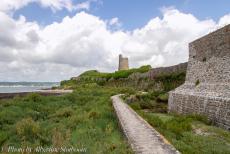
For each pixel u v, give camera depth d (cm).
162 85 5447
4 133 1697
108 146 1160
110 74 9250
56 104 3562
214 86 2488
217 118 2142
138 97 4262
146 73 6562
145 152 957
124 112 2081
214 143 1448
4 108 2978
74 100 4122
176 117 2489
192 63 3481
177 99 3344
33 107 3216
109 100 3659
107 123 1920
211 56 2842
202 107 2505
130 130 1357
